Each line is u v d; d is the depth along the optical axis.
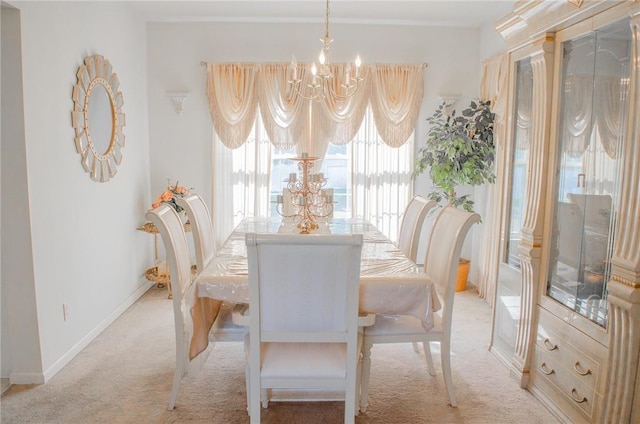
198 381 2.56
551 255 2.35
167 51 4.22
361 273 2.11
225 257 2.36
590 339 1.98
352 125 4.24
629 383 1.73
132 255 3.88
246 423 2.17
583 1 1.93
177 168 4.35
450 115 4.34
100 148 3.22
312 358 1.87
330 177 4.46
